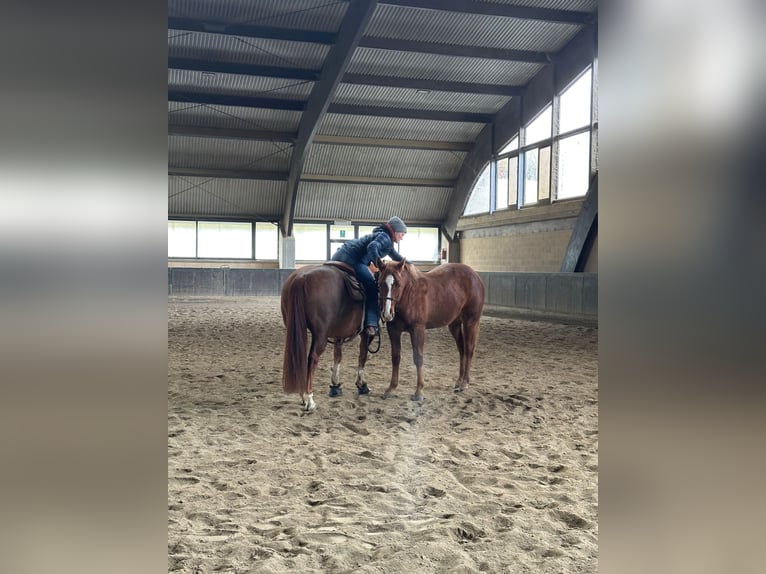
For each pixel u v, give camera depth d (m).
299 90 16.44
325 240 20.86
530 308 13.63
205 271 19.12
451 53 15.05
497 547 2.30
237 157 18.73
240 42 14.41
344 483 3.05
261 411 4.61
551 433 4.06
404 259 4.88
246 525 2.52
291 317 4.51
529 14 13.62
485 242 19.58
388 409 4.73
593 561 2.18
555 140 16.16
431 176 20.25
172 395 5.14
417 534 2.41
